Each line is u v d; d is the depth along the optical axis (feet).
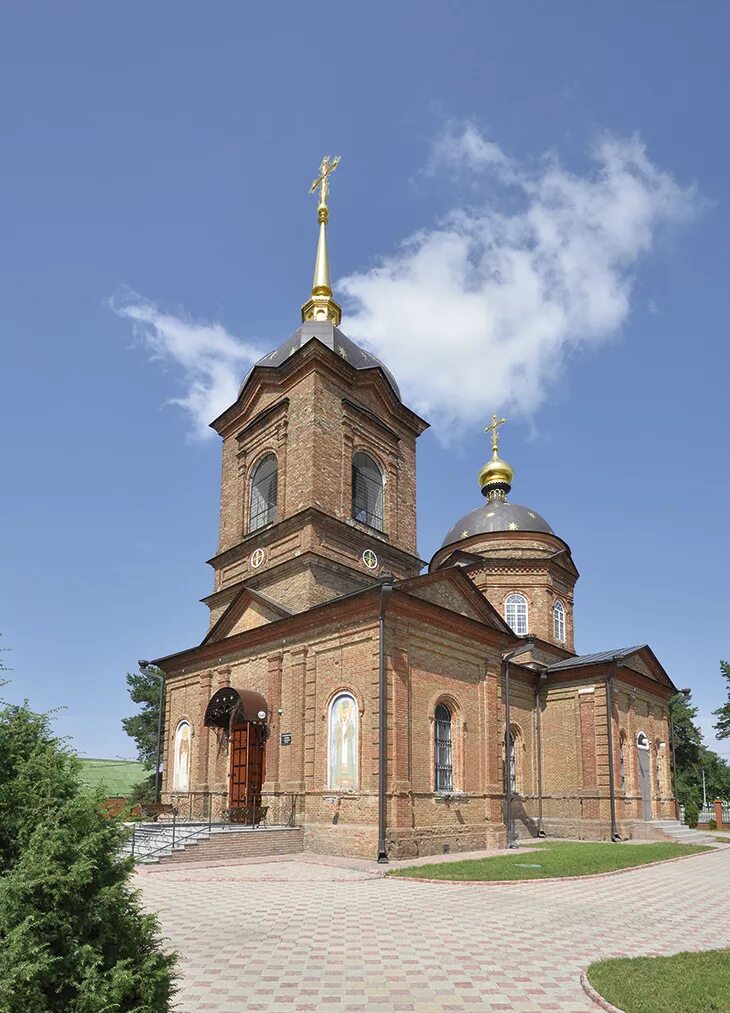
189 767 106.22
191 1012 29.40
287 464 106.01
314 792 84.02
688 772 197.57
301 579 97.66
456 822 85.61
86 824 21.40
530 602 134.10
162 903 52.70
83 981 19.52
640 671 123.13
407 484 117.19
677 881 68.28
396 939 41.73
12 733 22.76
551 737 116.06
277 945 40.16
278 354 117.70
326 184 132.16
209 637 106.93
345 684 83.82
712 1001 29.73
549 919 47.98
